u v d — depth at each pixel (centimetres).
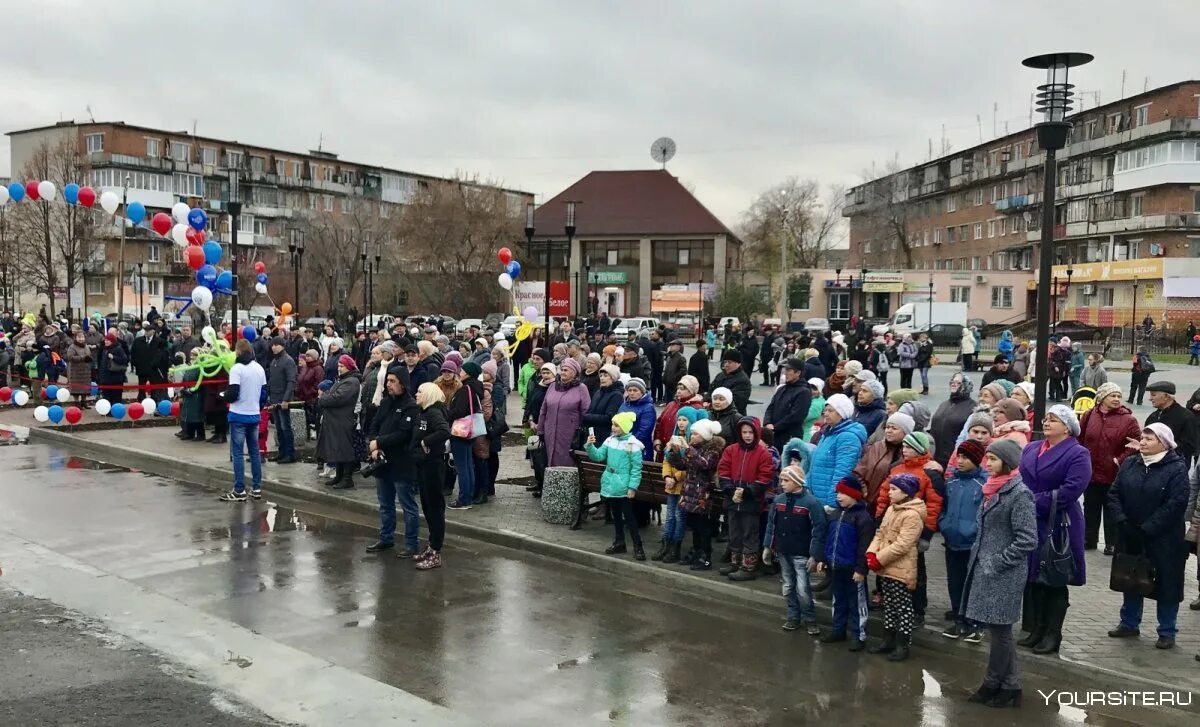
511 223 6850
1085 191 6450
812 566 748
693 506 881
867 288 6556
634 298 7331
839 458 794
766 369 2858
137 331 2873
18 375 2380
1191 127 5628
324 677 632
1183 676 648
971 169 7744
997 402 921
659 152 7656
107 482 1359
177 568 909
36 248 4491
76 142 6675
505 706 598
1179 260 5328
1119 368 3672
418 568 927
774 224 7750
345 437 1271
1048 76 877
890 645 713
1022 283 6400
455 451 1166
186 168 7588
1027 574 639
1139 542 720
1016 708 613
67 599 795
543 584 887
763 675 665
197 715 568
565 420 1109
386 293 6600
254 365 1255
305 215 6650
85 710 574
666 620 788
